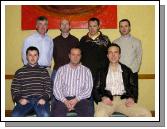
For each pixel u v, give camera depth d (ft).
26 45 9.69
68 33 9.77
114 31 10.75
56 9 10.77
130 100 8.37
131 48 9.71
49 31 10.80
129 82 8.52
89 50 9.29
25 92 8.27
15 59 10.95
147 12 10.77
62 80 8.47
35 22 10.86
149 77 10.81
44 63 9.68
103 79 8.44
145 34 10.80
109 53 8.53
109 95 8.38
